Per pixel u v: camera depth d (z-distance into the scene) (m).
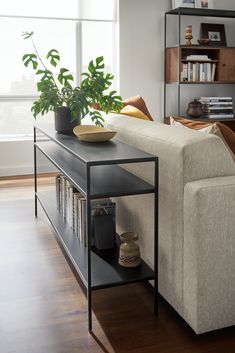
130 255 1.89
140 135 1.98
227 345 1.65
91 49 4.87
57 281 2.21
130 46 4.82
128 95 4.91
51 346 1.65
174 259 1.74
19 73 4.69
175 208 1.70
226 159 1.67
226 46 5.04
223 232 1.58
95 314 1.88
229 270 1.62
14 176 4.62
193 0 4.94
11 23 4.57
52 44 4.75
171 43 4.97
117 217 2.42
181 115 5.20
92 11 4.72
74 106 2.37
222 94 5.33
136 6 4.77
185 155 1.62
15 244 2.70
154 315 1.87
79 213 2.22
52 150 2.84
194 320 1.63
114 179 1.92
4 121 4.73
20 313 1.89
